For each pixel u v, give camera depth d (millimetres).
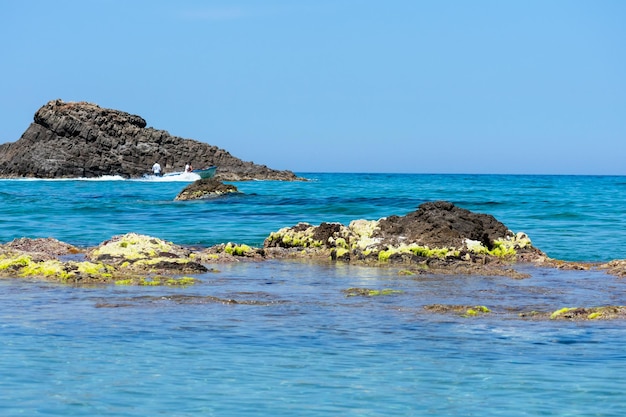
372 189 133500
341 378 16125
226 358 17547
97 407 14117
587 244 44906
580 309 22938
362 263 36469
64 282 28141
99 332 19812
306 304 24453
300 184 169375
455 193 114000
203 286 28266
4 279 28703
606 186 159750
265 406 14367
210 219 60062
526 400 14836
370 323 21531
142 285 28062
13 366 16500
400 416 13953
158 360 17250
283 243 41719
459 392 15281
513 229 52562
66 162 192000
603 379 16172
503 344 19156
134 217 61594
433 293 27078
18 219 58500
